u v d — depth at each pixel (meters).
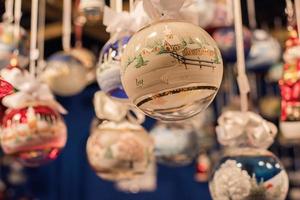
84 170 1.95
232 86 1.61
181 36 0.51
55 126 0.78
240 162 0.68
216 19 1.10
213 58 0.52
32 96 0.79
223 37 1.10
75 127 1.95
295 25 0.88
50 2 1.16
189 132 1.00
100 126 0.83
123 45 0.66
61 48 1.42
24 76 0.79
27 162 0.80
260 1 1.25
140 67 0.51
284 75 0.80
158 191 1.89
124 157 0.78
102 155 0.79
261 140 0.74
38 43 1.23
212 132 1.44
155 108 0.52
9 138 0.77
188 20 0.57
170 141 0.98
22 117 0.76
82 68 1.12
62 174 1.94
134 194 1.90
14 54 0.86
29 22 1.20
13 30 0.91
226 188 0.67
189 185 1.88
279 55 1.22
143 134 0.82
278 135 1.34
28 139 0.76
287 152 1.78
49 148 0.78
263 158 0.69
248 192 0.66
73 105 1.96
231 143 0.75
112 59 0.66
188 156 1.00
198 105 0.52
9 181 1.86
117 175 0.80
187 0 0.58
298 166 1.77
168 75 0.50
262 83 1.76
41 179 1.94
